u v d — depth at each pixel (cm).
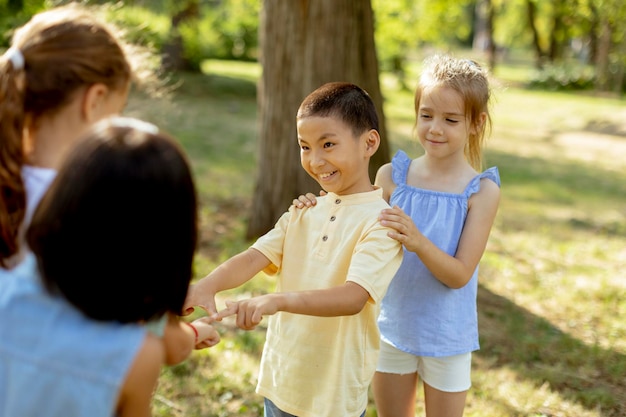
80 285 125
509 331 433
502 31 3120
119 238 123
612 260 603
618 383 368
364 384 201
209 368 354
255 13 1658
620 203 857
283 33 527
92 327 131
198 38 1838
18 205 150
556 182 973
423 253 204
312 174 199
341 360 195
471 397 340
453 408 239
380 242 189
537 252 618
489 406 333
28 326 131
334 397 195
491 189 233
